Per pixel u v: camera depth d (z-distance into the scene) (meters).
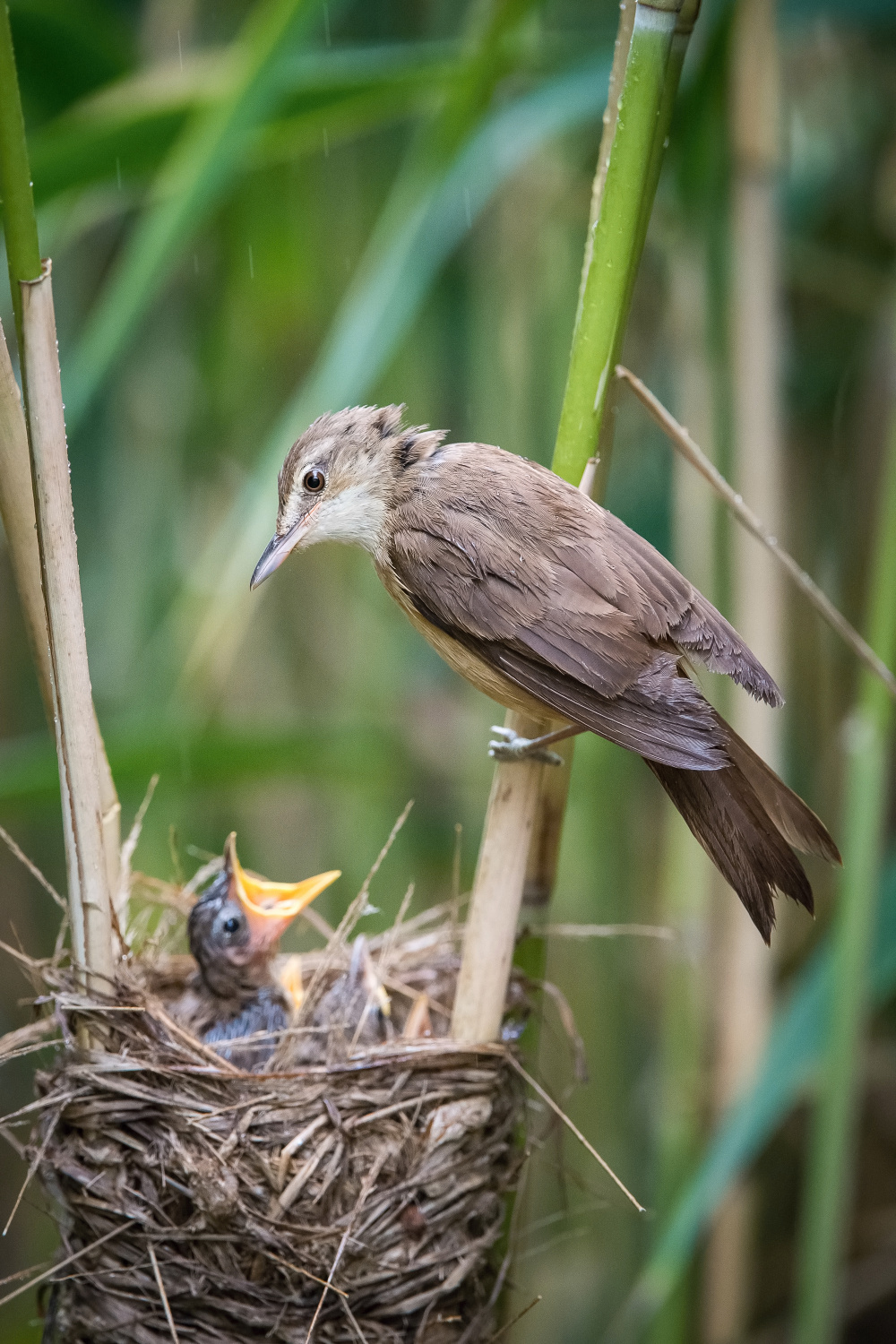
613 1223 10.34
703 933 8.88
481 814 10.77
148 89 8.09
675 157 8.35
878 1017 10.71
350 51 8.69
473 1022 5.68
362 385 7.66
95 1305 5.64
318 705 11.38
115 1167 5.57
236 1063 7.23
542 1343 10.47
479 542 5.55
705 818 5.18
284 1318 5.50
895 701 7.54
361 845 11.03
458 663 5.79
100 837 5.32
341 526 6.44
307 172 10.53
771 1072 7.77
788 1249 10.71
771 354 8.09
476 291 10.48
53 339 4.76
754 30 7.82
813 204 10.27
